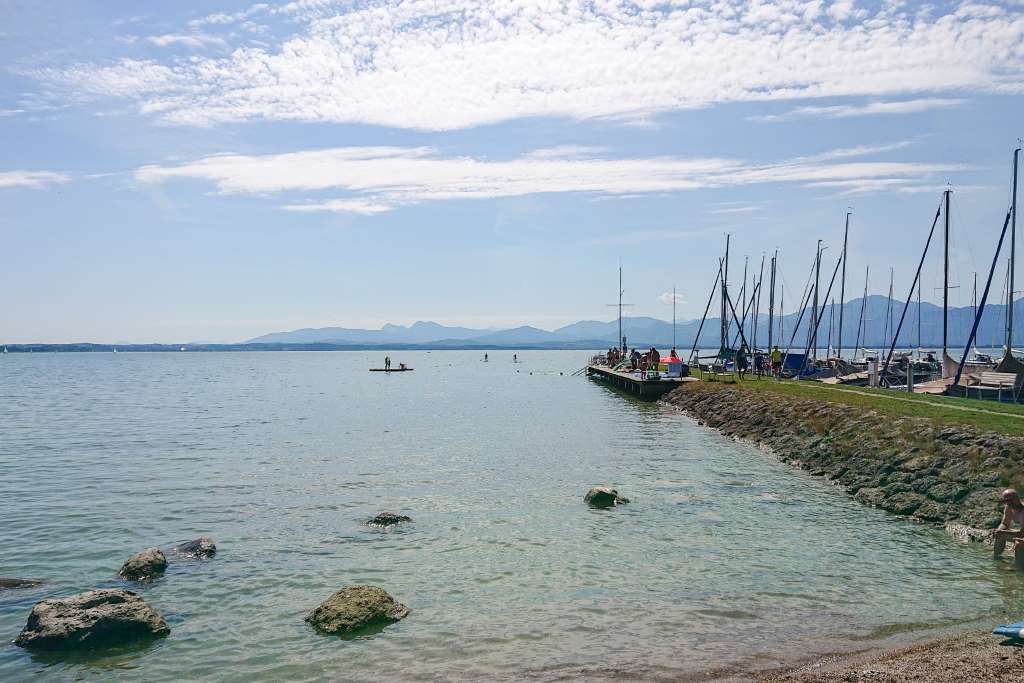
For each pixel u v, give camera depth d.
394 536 19.19
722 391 52.00
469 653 12.05
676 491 24.75
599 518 20.98
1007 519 16.78
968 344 44.06
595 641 12.47
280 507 22.55
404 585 15.45
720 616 13.54
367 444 37.09
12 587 15.29
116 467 29.80
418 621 13.47
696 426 45.50
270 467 29.88
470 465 30.42
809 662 11.34
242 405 63.09
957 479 21.27
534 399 70.31
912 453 24.36
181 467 29.80
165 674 11.45
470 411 57.06
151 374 138.12
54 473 28.36
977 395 42.19
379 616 13.41
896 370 64.31
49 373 142.62
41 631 12.35
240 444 36.97
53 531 19.77
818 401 37.66
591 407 60.19
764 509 22.03
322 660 11.88
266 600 14.61
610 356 101.38
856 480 25.00
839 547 17.94
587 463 30.91
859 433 29.05
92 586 15.50
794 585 15.21
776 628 12.90
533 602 14.39
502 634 12.83
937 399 37.19
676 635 12.67
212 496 24.14
